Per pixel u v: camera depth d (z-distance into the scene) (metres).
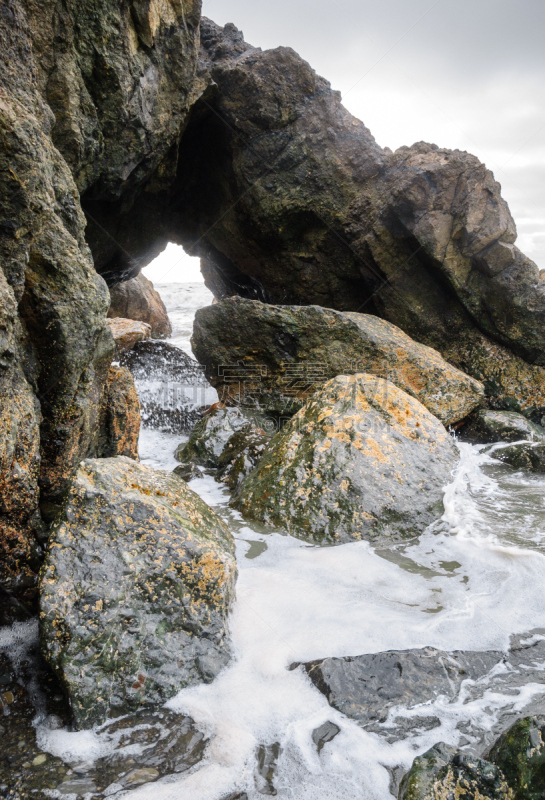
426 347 6.65
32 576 2.91
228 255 8.42
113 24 4.30
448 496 4.21
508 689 2.46
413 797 1.88
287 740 2.20
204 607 2.61
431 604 3.11
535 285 6.57
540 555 3.52
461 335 7.17
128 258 7.86
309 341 6.16
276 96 6.74
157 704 2.38
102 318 3.35
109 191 5.48
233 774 2.06
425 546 3.76
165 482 3.17
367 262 7.23
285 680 2.51
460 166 6.39
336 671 2.50
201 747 2.18
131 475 2.98
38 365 3.08
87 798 1.95
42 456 3.23
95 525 2.61
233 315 6.29
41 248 2.93
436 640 2.78
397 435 4.43
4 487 2.64
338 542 3.76
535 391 6.76
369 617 2.96
